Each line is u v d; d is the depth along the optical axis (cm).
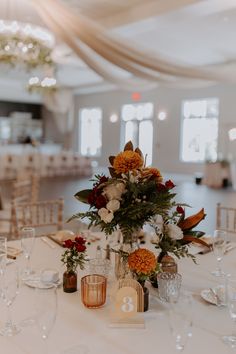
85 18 506
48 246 245
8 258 220
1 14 629
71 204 769
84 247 181
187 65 621
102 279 168
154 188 168
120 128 1559
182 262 221
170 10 583
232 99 1218
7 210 478
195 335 141
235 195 930
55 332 143
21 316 155
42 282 181
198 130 1329
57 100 1564
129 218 164
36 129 1906
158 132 1427
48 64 670
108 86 1480
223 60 1084
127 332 144
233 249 247
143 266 158
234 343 136
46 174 1285
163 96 1399
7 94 1631
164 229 177
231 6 554
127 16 652
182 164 1362
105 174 180
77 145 1750
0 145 1485
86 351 131
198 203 812
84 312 160
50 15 505
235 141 1221
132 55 583
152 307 164
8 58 611
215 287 185
